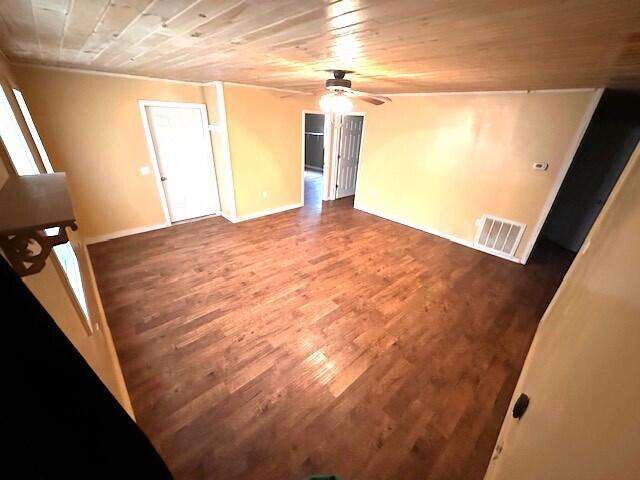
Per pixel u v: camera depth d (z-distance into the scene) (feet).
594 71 6.40
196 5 3.36
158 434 5.37
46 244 1.87
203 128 15.05
